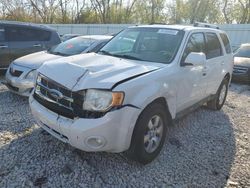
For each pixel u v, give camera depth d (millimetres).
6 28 7992
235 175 3506
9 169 3258
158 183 3209
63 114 3186
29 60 6098
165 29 4543
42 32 8703
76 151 3740
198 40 4750
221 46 5793
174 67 3883
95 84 3037
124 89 3055
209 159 3857
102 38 7207
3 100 5922
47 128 3455
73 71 3283
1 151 3656
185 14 36969
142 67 3570
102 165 3477
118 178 3240
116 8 40500
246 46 11984
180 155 3902
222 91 6125
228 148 4266
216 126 5188
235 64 10406
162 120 3684
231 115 5988
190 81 4277
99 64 3479
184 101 4270
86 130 2959
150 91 3297
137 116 3182
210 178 3393
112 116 2990
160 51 4156
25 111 5258
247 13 35125
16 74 5934
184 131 4809
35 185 3008
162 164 3621
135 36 4586
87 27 25438
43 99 3463
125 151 3404
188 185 3221
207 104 6078
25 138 4074
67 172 3279
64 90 3162
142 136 3326
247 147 4363
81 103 3039
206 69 4848
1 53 7855
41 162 3445
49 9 39188
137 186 3125
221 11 36656
